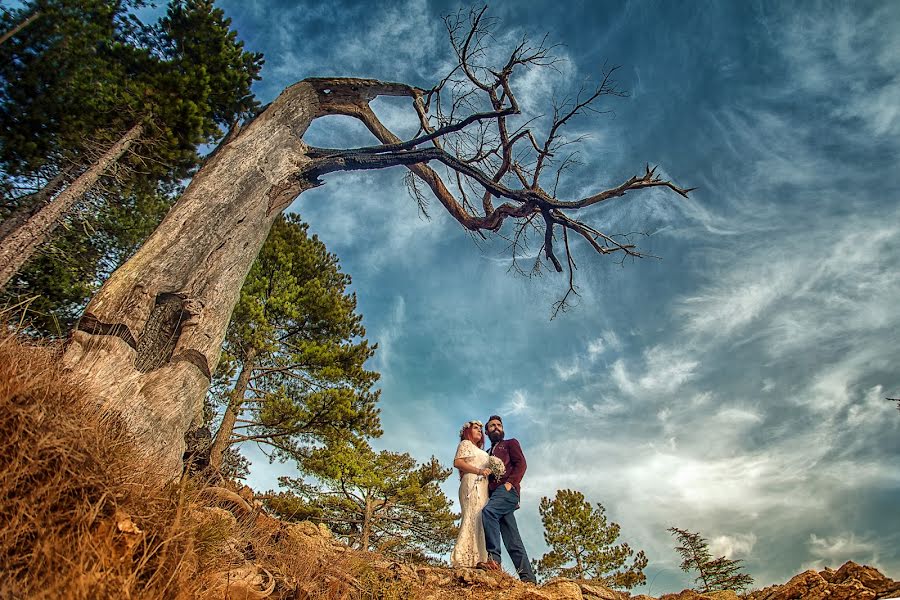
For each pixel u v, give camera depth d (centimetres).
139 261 708
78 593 252
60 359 415
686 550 855
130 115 1259
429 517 1652
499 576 534
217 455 1192
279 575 406
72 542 276
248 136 998
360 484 1449
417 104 1288
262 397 1359
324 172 1058
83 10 1259
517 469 658
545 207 1251
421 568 524
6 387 310
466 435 720
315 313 1512
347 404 1355
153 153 1298
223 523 380
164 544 305
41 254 1154
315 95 1177
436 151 1132
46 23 1184
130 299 657
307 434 1390
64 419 324
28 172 1241
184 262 750
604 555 1326
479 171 1180
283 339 1527
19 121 1197
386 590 447
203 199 842
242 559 391
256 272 1509
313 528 548
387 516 1599
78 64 1224
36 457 289
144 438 532
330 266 1683
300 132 1107
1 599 237
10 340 361
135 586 276
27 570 258
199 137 1301
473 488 658
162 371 651
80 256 1285
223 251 820
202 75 1291
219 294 776
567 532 1378
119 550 288
